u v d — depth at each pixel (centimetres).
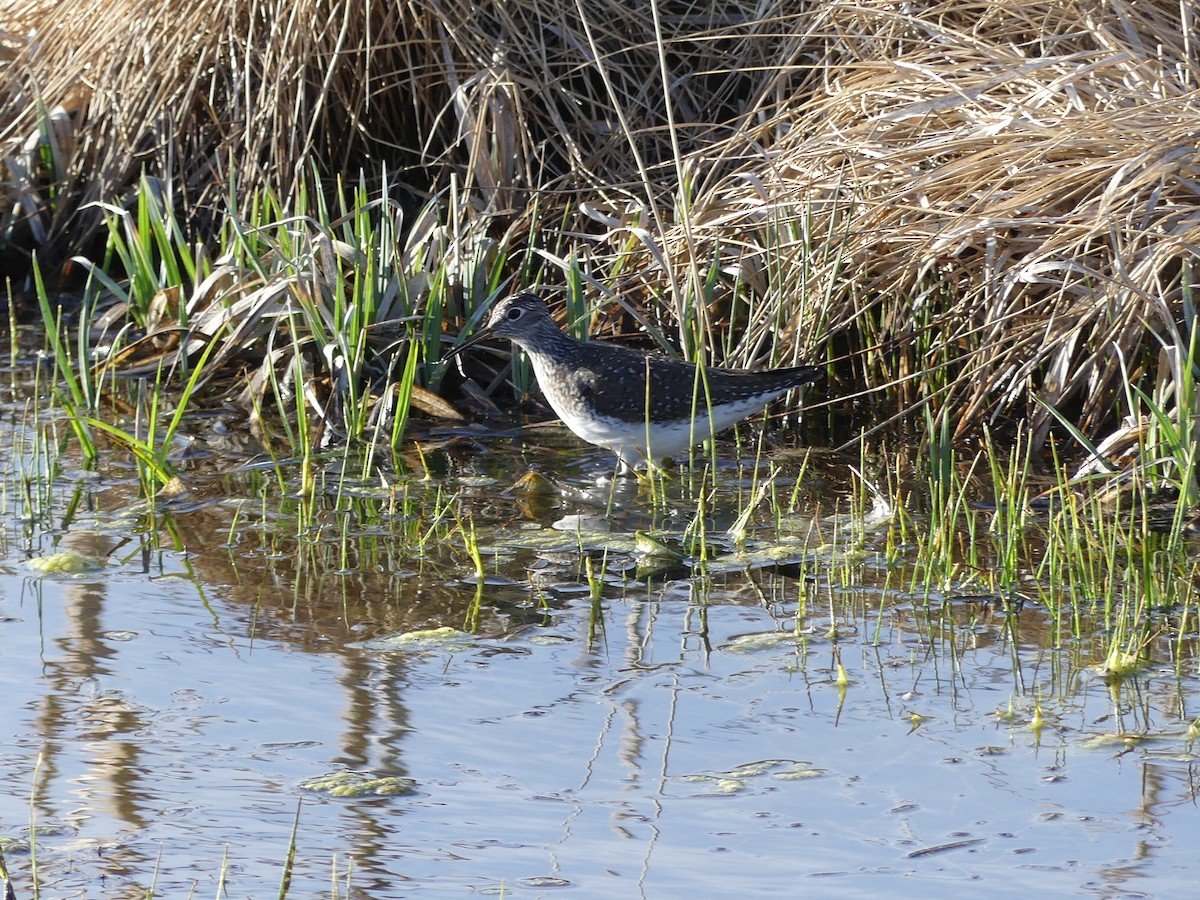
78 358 1764
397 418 1483
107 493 1363
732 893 742
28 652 1020
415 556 1217
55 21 2064
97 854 781
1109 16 1634
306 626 1075
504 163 1830
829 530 1276
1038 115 1502
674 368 1380
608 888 750
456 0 1881
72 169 2075
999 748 889
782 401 1572
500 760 881
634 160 1853
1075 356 1495
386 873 764
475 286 1694
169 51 1970
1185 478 1221
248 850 787
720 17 1894
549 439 1547
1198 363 1352
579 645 1047
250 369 1703
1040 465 1411
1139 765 864
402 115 1981
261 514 1312
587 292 1694
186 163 2027
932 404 1545
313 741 903
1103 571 1158
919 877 756
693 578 1173
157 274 1922
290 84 1892
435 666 1010
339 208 1970
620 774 866
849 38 1747
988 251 1481
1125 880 748
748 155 1727
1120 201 1440
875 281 1558
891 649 1033
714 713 941
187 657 1017
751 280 1609
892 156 1539
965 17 1742
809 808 827
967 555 1209
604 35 1909
